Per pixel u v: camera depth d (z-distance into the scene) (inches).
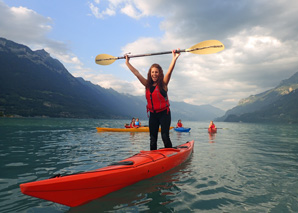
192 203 82.2
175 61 124.6
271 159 185.3
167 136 141.8
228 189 100.2
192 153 211.3
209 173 130.0
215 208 77.5
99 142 315.9
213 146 284.0
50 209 74.5
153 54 130.3
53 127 730.8
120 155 198.2
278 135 562.3
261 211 75.2
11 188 98.3
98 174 85.1
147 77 126.6
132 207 77.1
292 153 225.1
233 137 471.2
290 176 125.7
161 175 121.7
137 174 103.7
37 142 290.5
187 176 121.4
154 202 82.4
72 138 368.5
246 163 164.6
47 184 68.8
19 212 71.3
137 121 688.4
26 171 131.0
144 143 311.4
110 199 84.0
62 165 150.1
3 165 147.1
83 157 184.5
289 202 84.2
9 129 545.6
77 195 76.5
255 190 99.2
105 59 153.3
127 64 136.9
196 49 127.3
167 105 129.1
